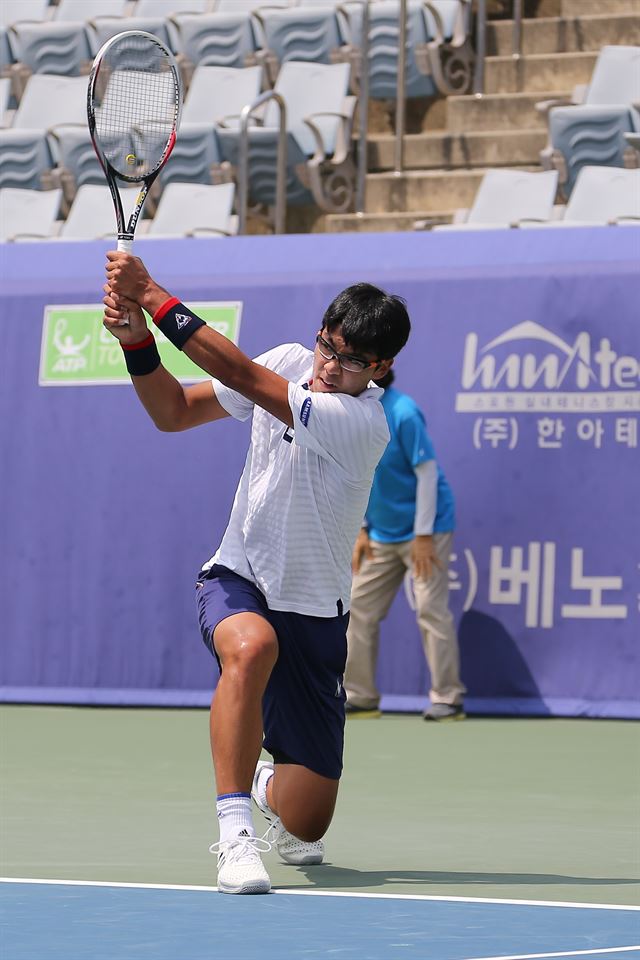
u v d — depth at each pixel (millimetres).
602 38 32750
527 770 16234
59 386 22953
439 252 21969
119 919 8672
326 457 9945
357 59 32625
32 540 22828
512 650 21062
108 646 22438
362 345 9844
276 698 10359
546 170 28969
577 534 20906
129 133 10594
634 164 27953
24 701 22641
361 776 15789
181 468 22297
